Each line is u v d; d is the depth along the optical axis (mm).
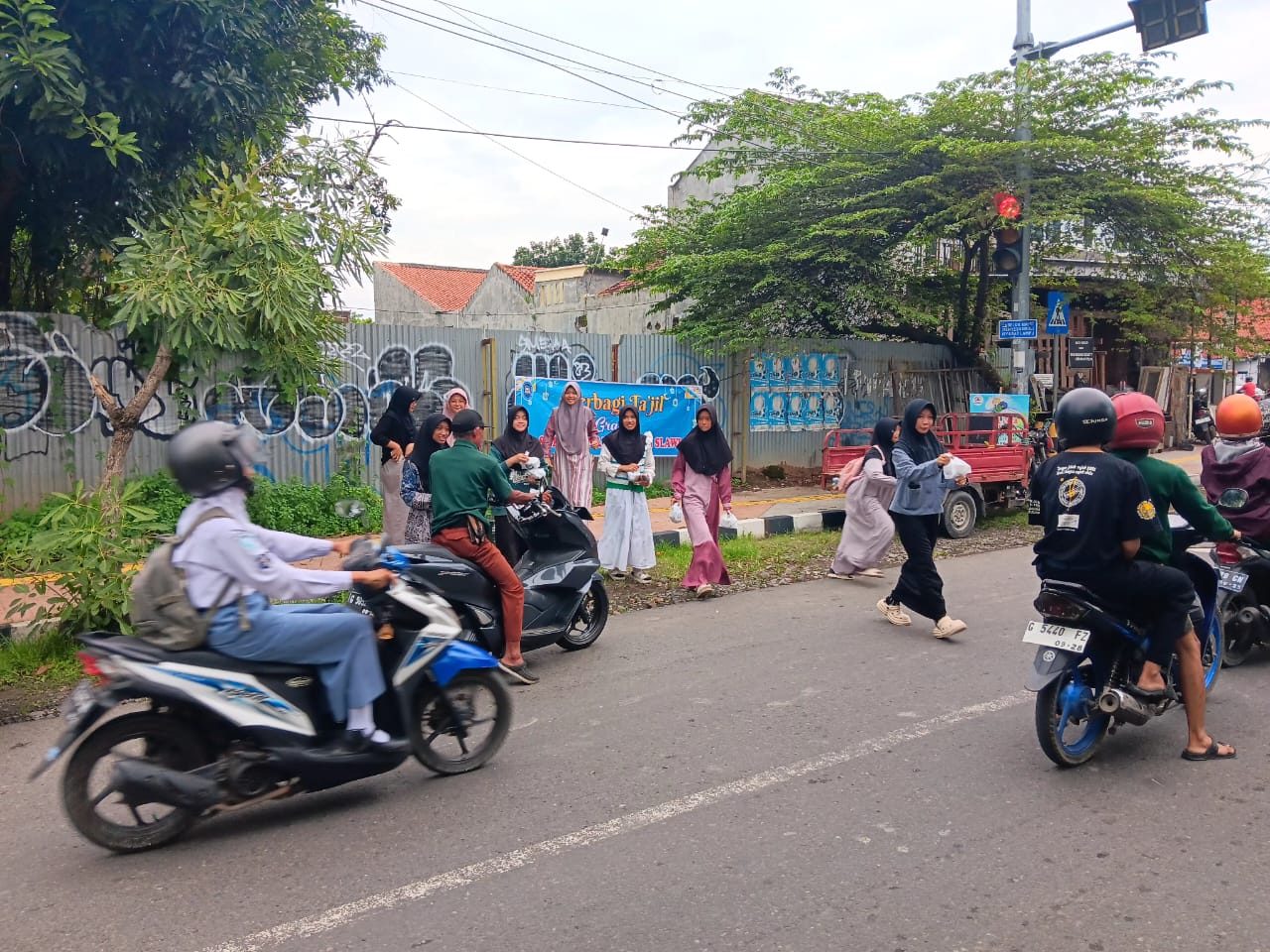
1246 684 6066
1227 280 15312
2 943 3340
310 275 7621
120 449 7305
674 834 4113
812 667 6551
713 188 22938
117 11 8141
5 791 4711
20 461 9906
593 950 3248
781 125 16422
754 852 3938
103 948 3307
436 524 6133
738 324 14773
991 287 17859
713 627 7742
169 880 3787
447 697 4730
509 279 29844
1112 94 14312
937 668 6488
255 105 9352
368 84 13680
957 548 11258
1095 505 4551
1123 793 4477
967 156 13938
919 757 4945
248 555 3988
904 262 16891
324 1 10672
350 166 8562
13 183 9000
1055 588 4707
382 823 4277
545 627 6590
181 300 6973
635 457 9070
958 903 3518
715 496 8805
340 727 4355
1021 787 4551
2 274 10172
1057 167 14719
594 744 5203
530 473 6988
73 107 7766
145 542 6703
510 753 5109
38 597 7488
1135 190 13719
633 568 9203
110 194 9414
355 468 11891
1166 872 3742
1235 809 4305
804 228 15203
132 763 3912
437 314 33156
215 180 7898
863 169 14914
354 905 3566
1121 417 4953
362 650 4332
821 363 16531
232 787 4074
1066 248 16297
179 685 3906
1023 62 14055
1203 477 6344
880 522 9203
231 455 4066
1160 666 4828
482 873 3805
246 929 3414
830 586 9258
